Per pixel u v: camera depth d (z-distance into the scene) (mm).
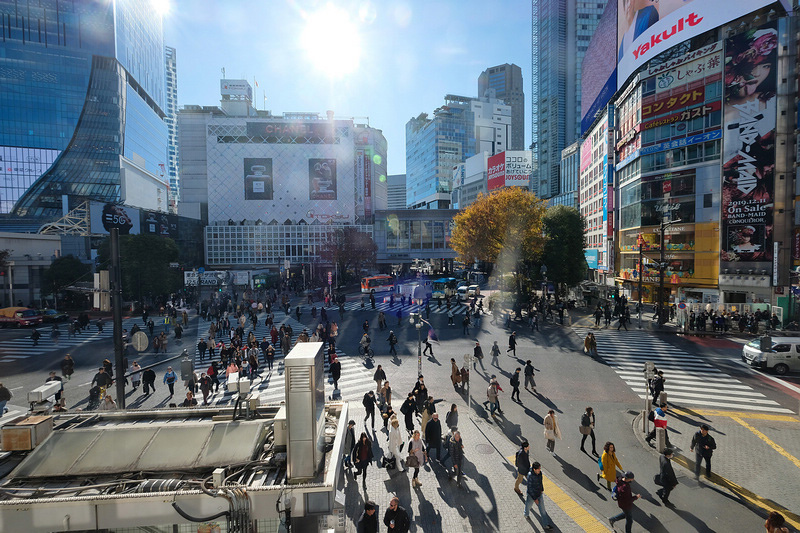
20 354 26453
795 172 33000
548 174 119625
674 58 40062
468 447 13453
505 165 95062
